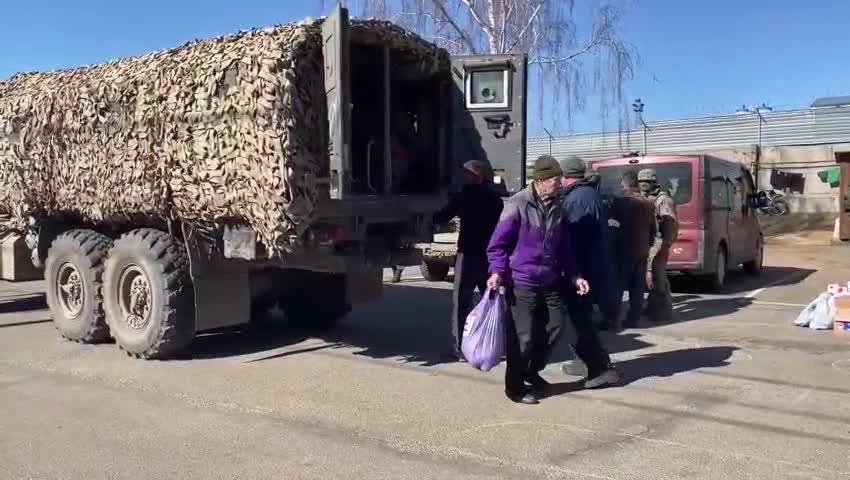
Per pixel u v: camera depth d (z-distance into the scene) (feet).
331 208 21.47
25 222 28.37
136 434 16.97
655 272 30.42
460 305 23.85
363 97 25.80
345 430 17.20
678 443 16.20
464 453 15.71
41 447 16.15
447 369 22.94
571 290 19.89
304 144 20.65
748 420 17.70
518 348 18.83
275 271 27.40
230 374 22.34
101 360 24.25
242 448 16.08
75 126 25.35
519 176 26.25
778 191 95.20
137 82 23.52
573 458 15.39
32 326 30.32
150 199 23.52
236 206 21.56
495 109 26.43
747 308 34.37
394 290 41.09
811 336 27.43
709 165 37.47
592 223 21.76
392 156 26.12
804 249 67.41
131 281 24.80
